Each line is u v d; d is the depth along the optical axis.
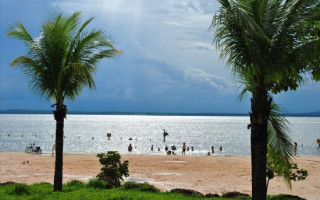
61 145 13.74
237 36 8.66
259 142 8.86
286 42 8.60
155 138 108.88
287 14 8.66
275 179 22.75
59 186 13.92
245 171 26.92
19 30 13.03
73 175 23.91
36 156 36.22
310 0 8.60
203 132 150.38
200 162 32.16
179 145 83.31
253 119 9.11
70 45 13.39
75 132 137.50
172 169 27.67
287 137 11.41
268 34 8.65
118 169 17.83
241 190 19.28
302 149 71.94
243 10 8.13
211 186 20.56
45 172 25.16
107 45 13.39
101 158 17.66
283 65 8.68
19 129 155.25
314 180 22.48
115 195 12.95
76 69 12.30
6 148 69.81
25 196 13.22
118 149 70.88
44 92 13.69
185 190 15.85
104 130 157.88
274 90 9.84
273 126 11.41
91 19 13.35
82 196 12.71
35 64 13.07
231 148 75.38
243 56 8.71
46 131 140.25
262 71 8.70
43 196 12.75
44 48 13.24
